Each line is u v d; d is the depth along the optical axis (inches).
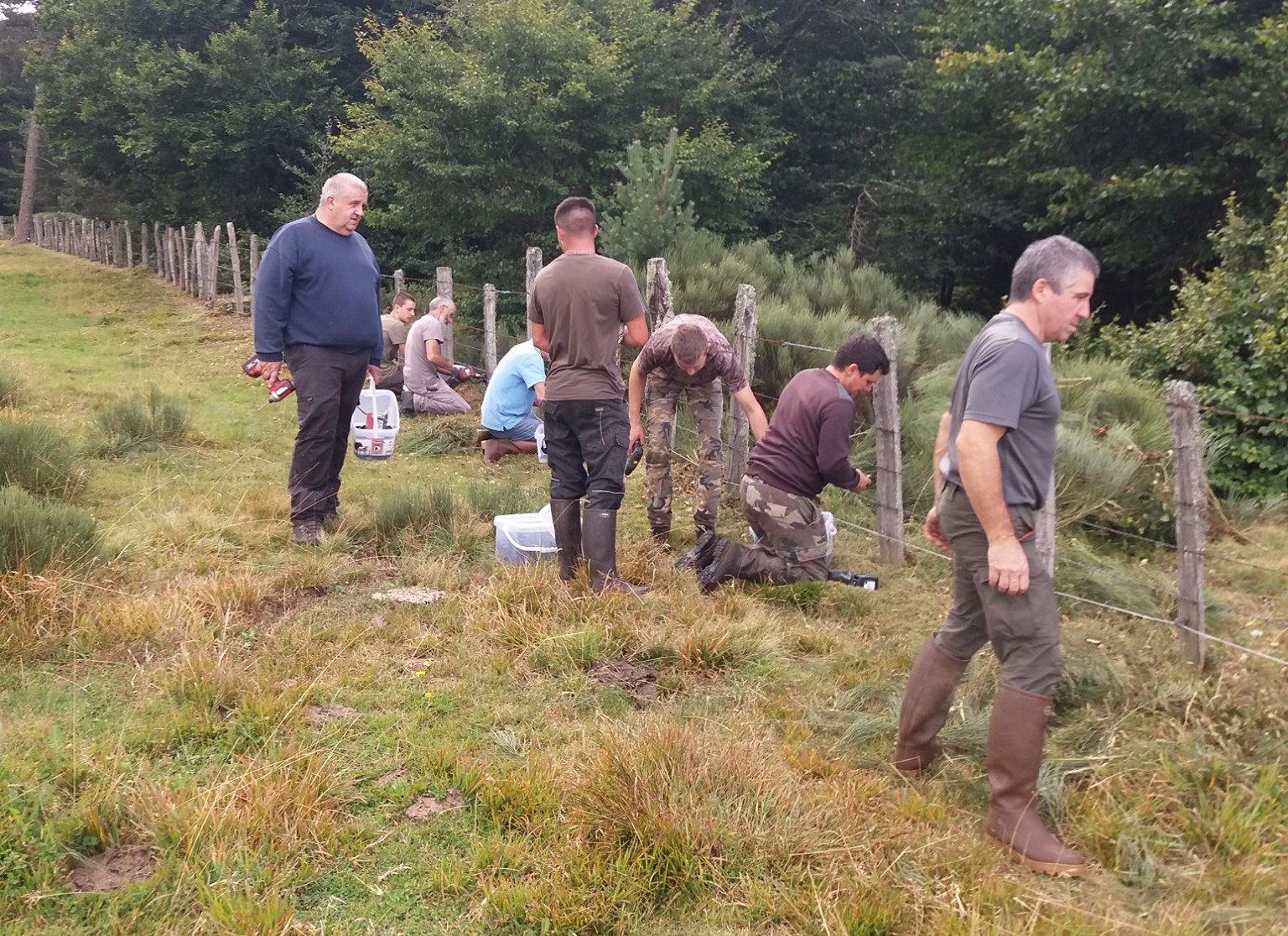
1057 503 237.5
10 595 154.5
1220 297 325.4
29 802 107.7
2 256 1143.0
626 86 615.8
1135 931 99.8
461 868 105.0
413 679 149.1
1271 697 146.3
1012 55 558.9
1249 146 464.8
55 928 93.5
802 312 348.8
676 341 197.9
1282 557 239.8
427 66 584.1
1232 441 297.4
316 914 98.3
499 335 463.5
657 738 120.3
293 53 892.6
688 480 278.1
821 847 109.0
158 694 137.4
